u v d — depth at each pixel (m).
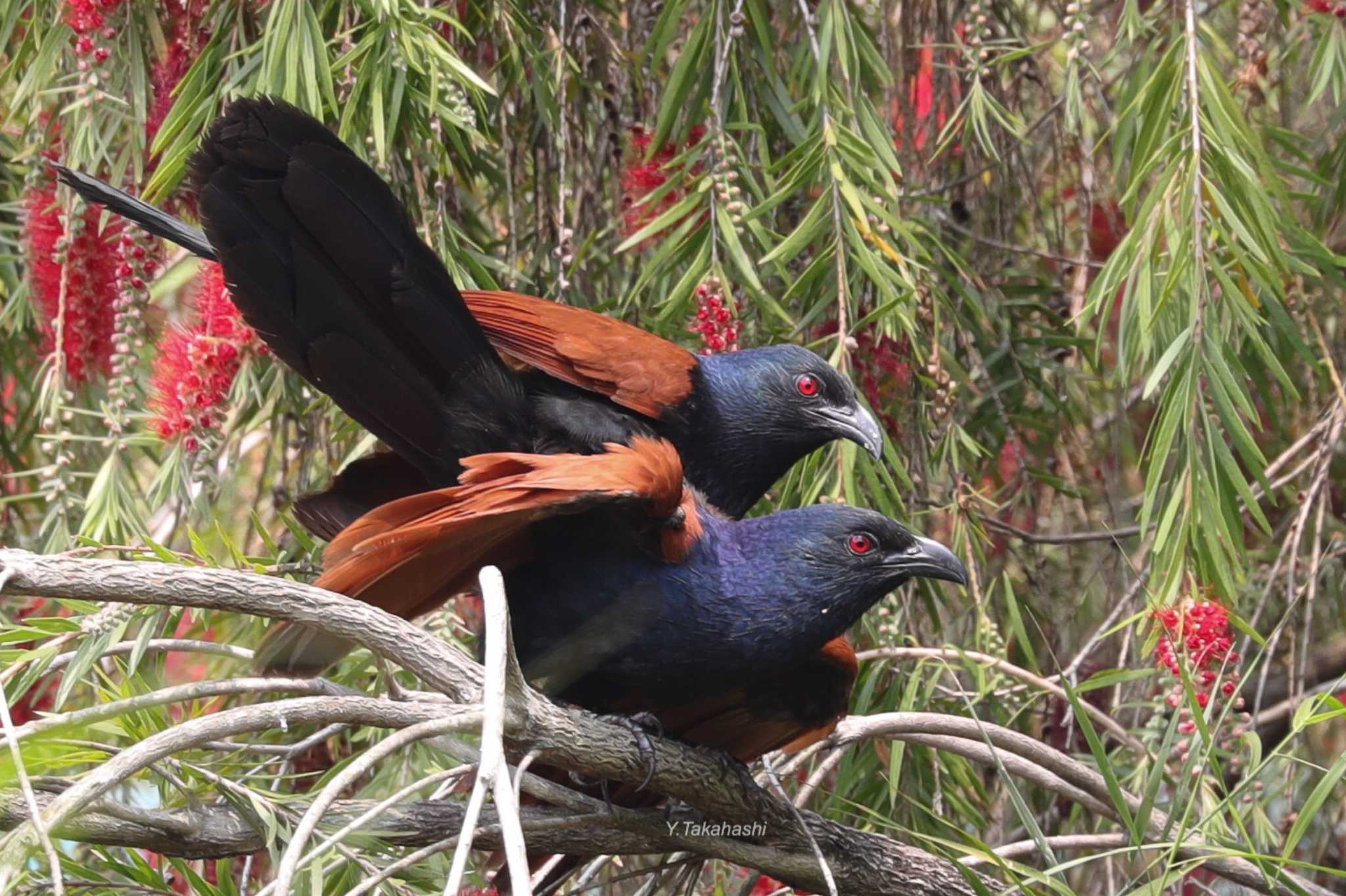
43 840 4.45
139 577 5.35
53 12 8.77
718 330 8.38
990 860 6.55
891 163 8.55
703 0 9.40
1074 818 9.22
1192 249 7.74
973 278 9.34
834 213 8.22
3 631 6.18
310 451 8.88
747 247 8.92
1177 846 6.43
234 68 8.22
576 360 7.95
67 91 8.30
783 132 9.50
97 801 5.93
